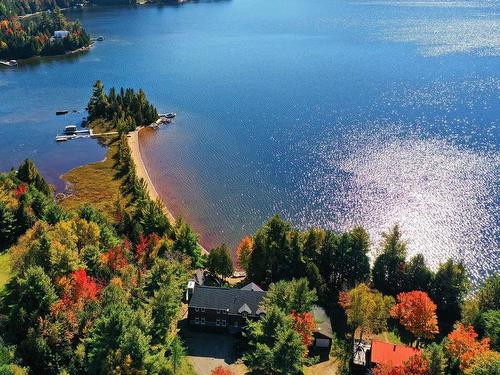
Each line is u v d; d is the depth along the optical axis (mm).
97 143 183125
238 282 104562
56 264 82250
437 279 96500
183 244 106000
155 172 156250
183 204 137375
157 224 112250
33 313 71000
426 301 84062
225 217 131875
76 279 79500
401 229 122375
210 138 180625
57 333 69188
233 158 163625
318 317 87438
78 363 67688
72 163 166375
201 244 120625
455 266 95875
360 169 151125
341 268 102688
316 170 152375
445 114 190000
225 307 84000
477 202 130625
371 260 112938
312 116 195500
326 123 187875
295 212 132500
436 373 65375
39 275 73938
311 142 171875
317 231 103688
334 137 174625
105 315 69125
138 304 79000
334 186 143125
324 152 163625
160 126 195000
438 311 96625
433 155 156875
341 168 152625
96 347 65375
